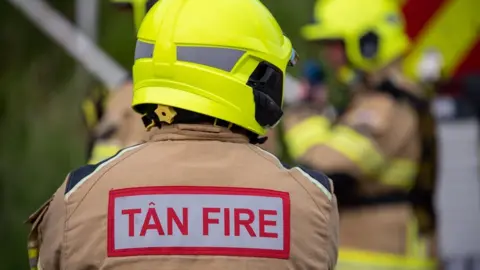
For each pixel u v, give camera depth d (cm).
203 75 377
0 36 1355
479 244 811
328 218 383
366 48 722
